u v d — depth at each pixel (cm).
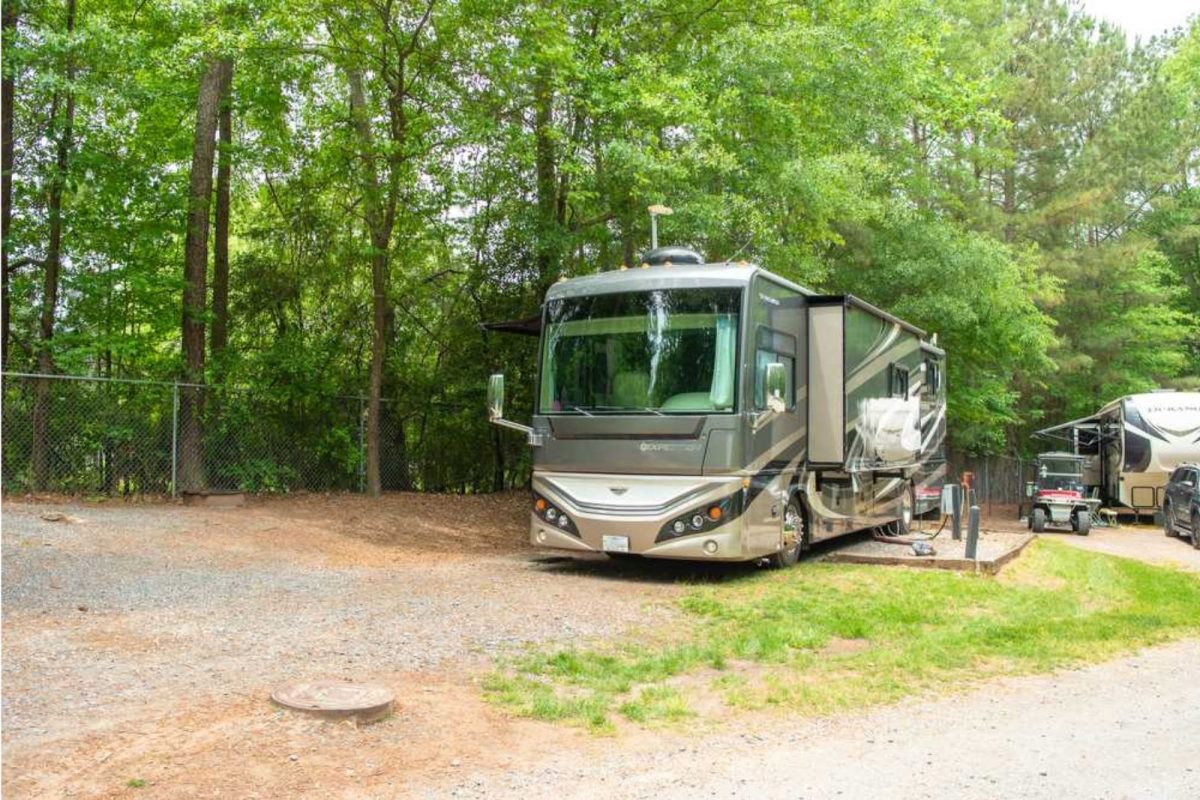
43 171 1591
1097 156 3155
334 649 692
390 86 1570
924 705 628
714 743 541
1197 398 2703
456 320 2036
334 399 1814
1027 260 2788
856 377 1287
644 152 1438
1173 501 2198
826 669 714
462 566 1148
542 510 1132
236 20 1391
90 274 1639
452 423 2000
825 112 1673
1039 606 989
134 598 835
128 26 1599
